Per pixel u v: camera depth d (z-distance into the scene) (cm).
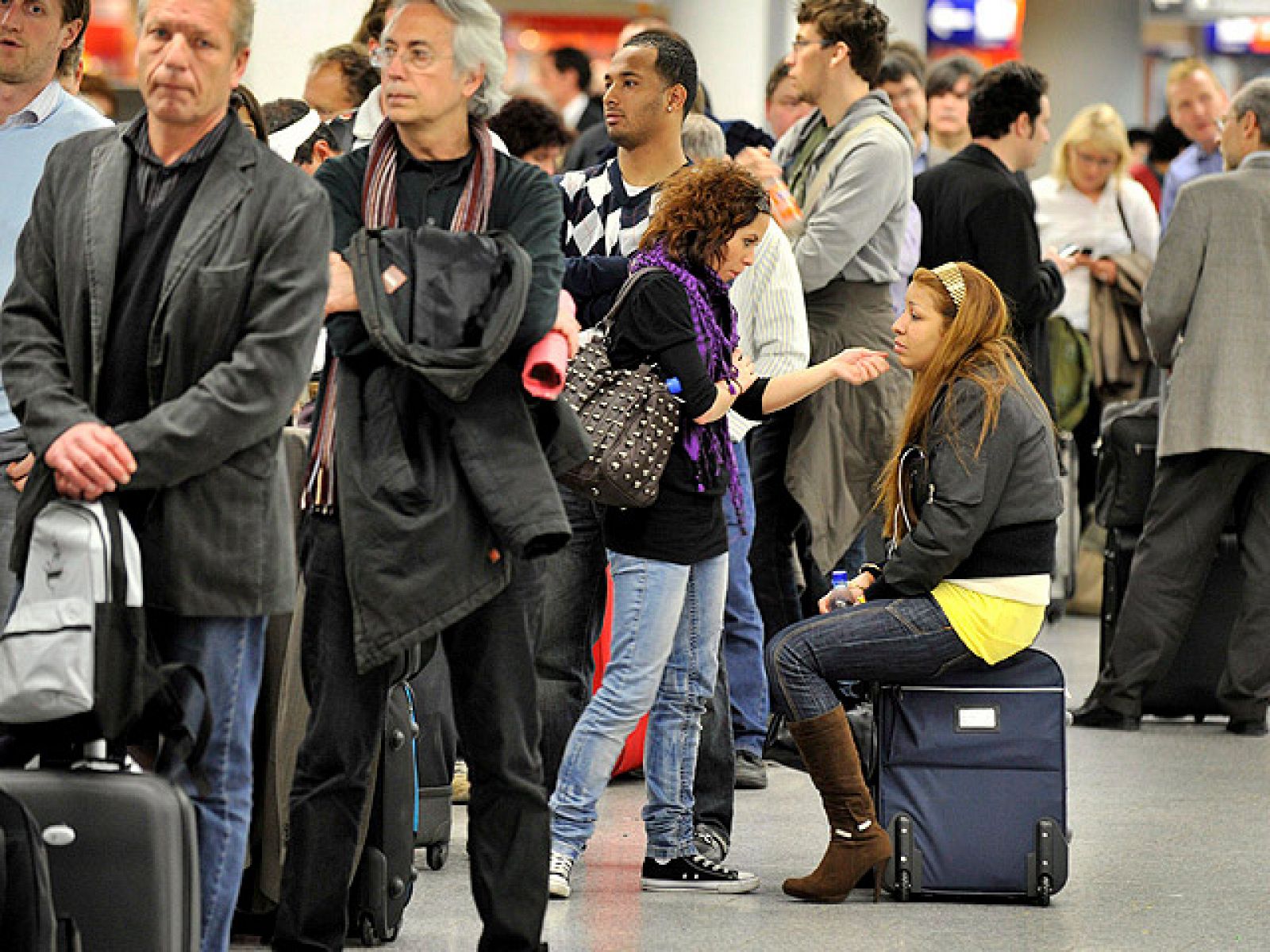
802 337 1986
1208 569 2486
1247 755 2347
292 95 2594
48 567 1080
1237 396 2420
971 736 1661
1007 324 1736
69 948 1040
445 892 1636
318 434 1242
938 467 1647
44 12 1480
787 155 2378
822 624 1644
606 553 1775
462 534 1193
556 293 1227
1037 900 1653
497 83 1257
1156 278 2469
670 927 1557
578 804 1642
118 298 1143
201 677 1117
